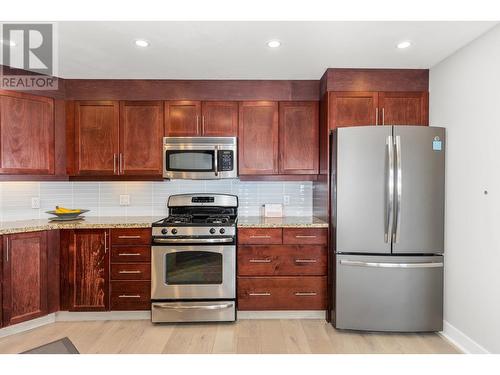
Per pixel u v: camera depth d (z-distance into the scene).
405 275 2.41
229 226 2.62
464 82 2.26
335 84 2.70
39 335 2.43
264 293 2.66
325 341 2.36
